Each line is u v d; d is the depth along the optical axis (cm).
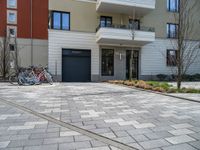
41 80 1683
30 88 1323
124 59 2273
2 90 1208
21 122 529
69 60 2095
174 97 953
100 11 2197
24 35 2830
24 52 2797
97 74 2170
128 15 2317
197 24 2445
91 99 890
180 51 1237
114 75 2234
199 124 513
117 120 544
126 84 1542
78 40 2120
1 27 2798
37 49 2847
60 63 2061
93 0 2191
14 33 2816
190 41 2316
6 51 2366
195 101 836
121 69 2262
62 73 2075
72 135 432
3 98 911
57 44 2055
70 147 370
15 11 2848
